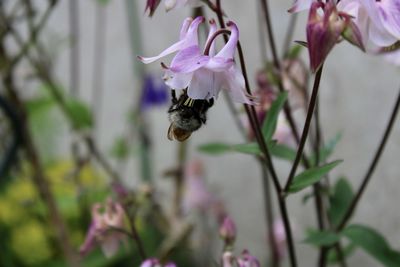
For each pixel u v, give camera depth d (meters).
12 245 0.66
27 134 0.54
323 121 0.64
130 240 0.64
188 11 0.74
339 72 0.62
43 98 0.60
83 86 0.91
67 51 0.90
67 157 0.86
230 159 0.76
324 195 0.47
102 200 0.65
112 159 0.88
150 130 0.81
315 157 0.44
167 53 0.34
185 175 0.67
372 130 0.60
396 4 0.34
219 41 0.51
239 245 0.77
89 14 0.88
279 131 0.47
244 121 0.51
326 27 0.32
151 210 0.64
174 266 0.41
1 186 0.67
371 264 0.63
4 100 0.53
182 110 0.37
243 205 0.76
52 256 0.67
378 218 0.61
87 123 0.59
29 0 0.53
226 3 0.70
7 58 0.54
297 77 0.45
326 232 0.43
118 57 0.86
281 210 0.39
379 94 0.59
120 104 0.87
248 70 0.68
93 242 0.44
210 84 0.34
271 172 0.39
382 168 0.60
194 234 0.70
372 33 0.34
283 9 0.64
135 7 0.73
